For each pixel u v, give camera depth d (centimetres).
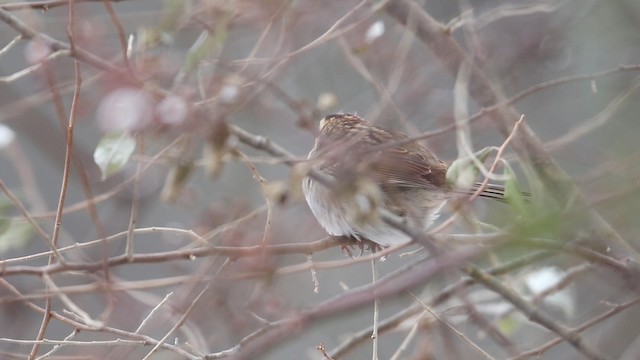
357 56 1201
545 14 1473
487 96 1119
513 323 1118
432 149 1312
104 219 1491
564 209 734
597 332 1319
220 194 1442
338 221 1061
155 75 880
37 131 1516
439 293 1048
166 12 960
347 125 1098
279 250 930
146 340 862
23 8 989
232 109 845
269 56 1152
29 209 1262
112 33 1132
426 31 1183
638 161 795
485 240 787
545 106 1485
